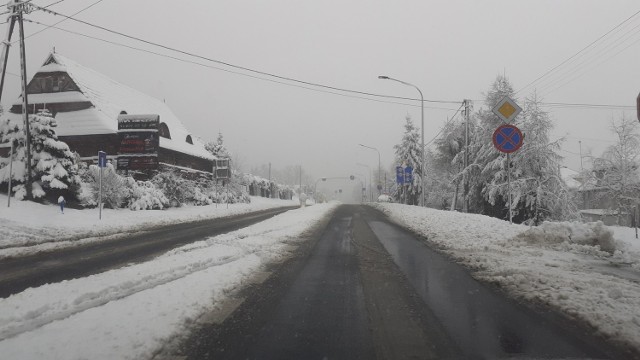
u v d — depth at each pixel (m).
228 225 18.48
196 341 4.36
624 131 30.73
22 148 20.22
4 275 7.82
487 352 4.07
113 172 23.48
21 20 18.44
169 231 15.84
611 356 3.95
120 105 39.06
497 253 9.27
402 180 42.31
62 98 34.25
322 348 4.20
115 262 9.16
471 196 35.88
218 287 6.38
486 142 33.28
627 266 7.60
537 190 27.11
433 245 11.38
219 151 52.38
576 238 9.91
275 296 6.17
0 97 17.94
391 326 4.84
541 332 4.57
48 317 4.86
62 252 10.67
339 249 10.84
